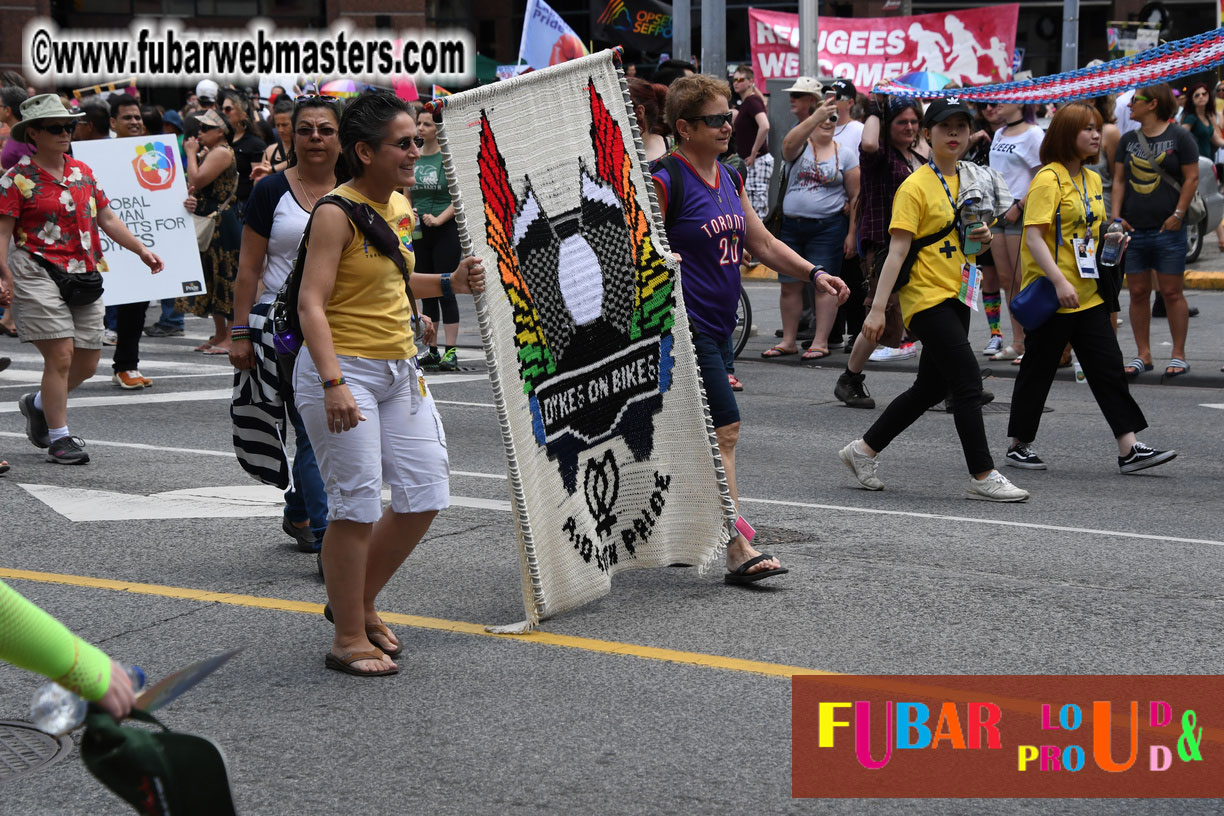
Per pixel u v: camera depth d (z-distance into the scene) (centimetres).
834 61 1936
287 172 580
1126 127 1652
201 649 497
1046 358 828
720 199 577
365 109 441
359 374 451
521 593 564
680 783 382
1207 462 855
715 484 561
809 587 570
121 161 1224
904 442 925
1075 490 775
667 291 554
